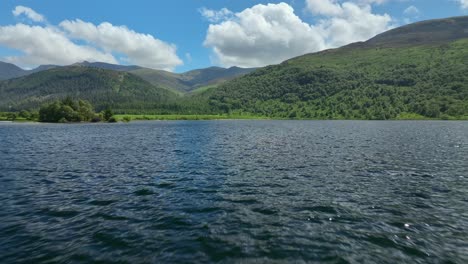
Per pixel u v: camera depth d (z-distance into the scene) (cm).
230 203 1920
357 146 5125
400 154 4122
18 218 1641
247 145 5375
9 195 2105
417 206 1852
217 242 1341
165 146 5247
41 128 11850
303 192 2184
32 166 3262
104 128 11856
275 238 1388
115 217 1664
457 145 5191
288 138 6888
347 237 1401
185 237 1395
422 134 7881
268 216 1680
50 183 2473
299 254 1234
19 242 1334
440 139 6359
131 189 2278
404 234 1435
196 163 3444
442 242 1350
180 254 1229
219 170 3025
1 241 1343
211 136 7588
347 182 2492
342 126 13325
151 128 11944
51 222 1584
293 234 1434
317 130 10194
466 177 2669
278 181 2534
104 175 2792
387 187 2322
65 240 1359
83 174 2839
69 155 4128
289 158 3800
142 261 1170
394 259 1198
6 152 4450
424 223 1573
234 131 9844
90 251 1251
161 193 2162
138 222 1588
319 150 4597
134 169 3089
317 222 1588
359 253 1246
